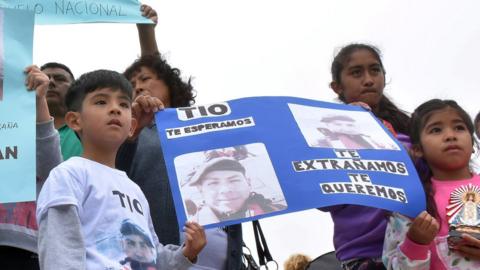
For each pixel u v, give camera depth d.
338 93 5.62
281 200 3.97
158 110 4.37
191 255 3.78
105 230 3.53
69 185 3.54
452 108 4.48
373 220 4.54
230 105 4.45
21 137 3.91
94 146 3.90
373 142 4.37
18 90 4.05
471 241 3.95
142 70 5.50
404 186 4.11
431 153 4.40
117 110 3.91
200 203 3.93
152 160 4.79
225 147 4.18
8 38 4.14
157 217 4.61
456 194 4.27
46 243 3.38
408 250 3.96
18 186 3.79
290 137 4.29
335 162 4.18
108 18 5.16
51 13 5.05
